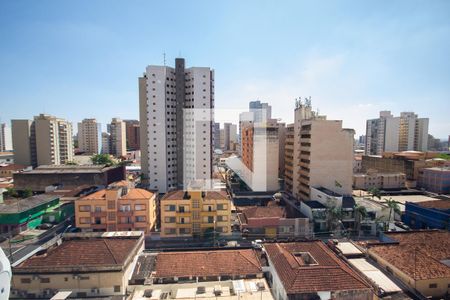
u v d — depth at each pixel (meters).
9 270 18.19
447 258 39.53
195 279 36.62
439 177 103.19
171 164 94.06
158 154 91.38
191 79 93.44
